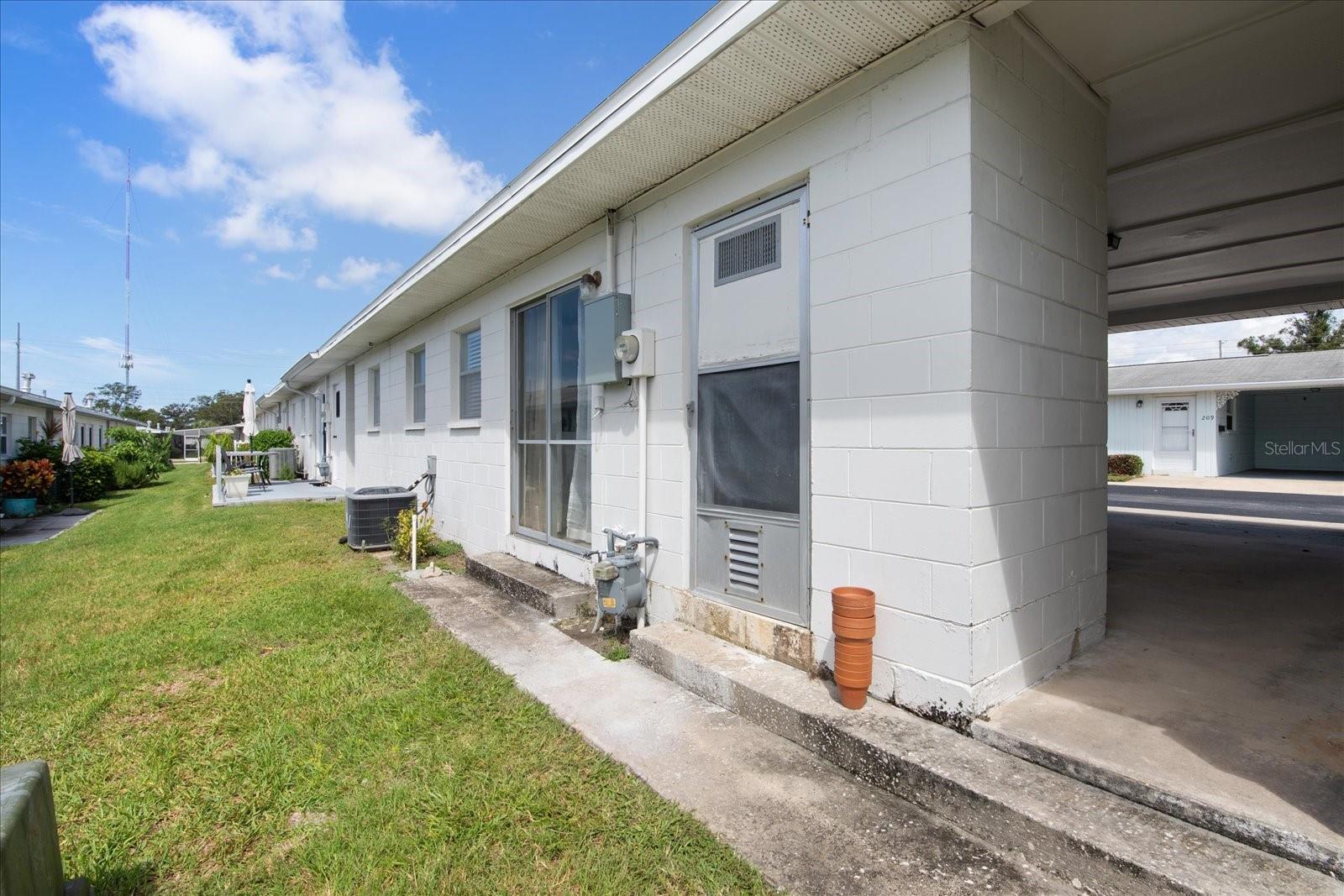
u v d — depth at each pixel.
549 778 2.55
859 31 2.66
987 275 2.63
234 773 2.63
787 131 3.36
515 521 6.51
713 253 3.89
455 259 6.01
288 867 2.09
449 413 7.92
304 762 2.71
